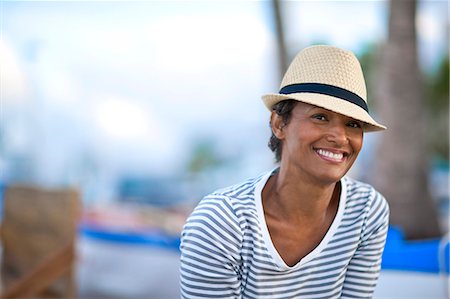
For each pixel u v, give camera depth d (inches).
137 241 142.6
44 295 131.8
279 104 63.8
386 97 218.2
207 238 64.2
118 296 140.9
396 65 216.2
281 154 67.3
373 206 68.4
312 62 63.5
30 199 134.7
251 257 64.7
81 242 147.6
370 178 232.5
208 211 65.0
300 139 61.4
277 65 255.3
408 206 208.8
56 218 130.8
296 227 65.7
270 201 66.1
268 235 64.2
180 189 337.4
